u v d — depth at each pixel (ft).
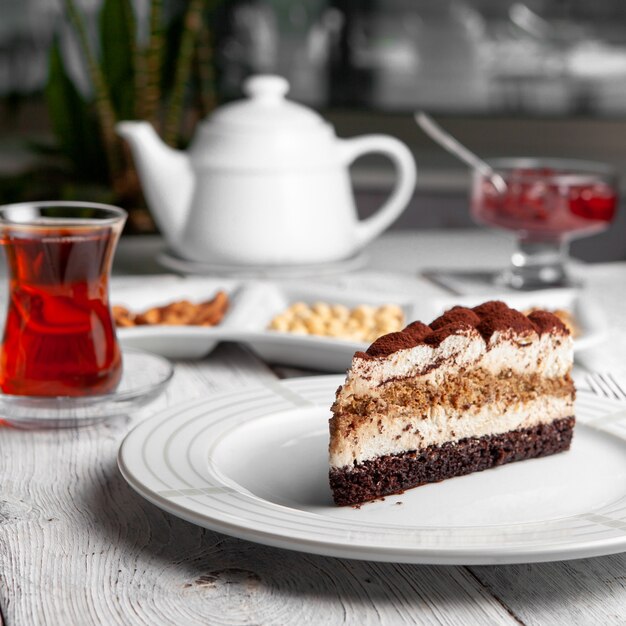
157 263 4.72
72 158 5.78
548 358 3.32
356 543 2.80
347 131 7.88
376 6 7.50
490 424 3.27
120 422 3.44
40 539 3.03
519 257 4.56
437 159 7.57
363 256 4.70
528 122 8.00
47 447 3.33
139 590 2.90
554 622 2.77
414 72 7.73
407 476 3.20
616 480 3.22
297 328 3.79
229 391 3.45
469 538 2.88
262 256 4.47
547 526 2.97
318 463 3.25
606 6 7.61
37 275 3.36
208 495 3.03
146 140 4.48
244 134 4.46
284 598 2.87
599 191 4.45
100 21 5.64
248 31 7.41
